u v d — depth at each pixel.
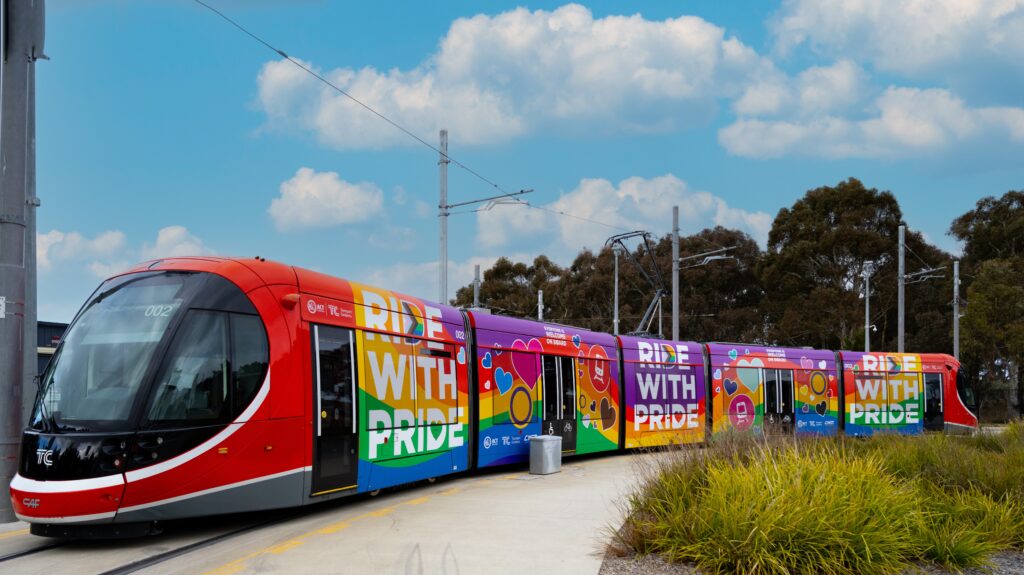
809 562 7.29
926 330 53.50
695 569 7.46
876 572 7.45
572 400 19.12
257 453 9.80
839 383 27.61
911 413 28.84
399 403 12.87
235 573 7.45
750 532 7.34
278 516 10.95
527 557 8.01
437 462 14.04
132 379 9.05
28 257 12.93
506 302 62.84
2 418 11.06
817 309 51.88
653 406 22.22
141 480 8.74
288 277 10.81
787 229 55.62
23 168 11.57
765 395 25.47
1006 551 8.96
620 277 60.00
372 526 9.72
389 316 12.90
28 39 11.77
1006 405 53.59
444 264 27.62
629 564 7.73
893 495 8.73
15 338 11.28
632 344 21.94
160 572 7.67
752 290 60.44
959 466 11.64
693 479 9.43
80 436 8.71
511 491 13.27
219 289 9.85
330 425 11.05
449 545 8.57
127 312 9.60
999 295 48.62
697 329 57.81
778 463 8.98
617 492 12.23
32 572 7.83
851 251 53.44
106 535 8.70
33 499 8.56
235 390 9.66
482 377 15.97
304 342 10.71
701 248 59.16
